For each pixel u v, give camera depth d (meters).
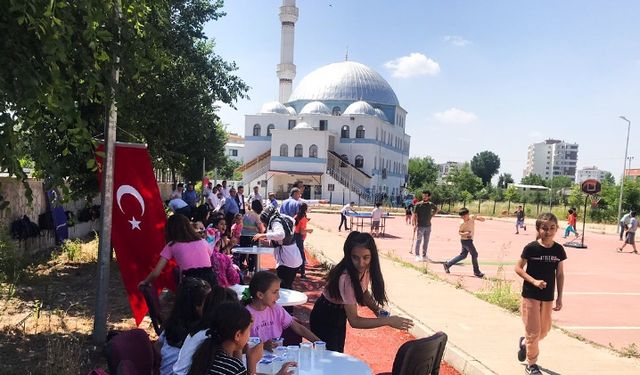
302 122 67.88
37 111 5.18
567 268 17.88
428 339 4.02
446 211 55.88
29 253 13.18
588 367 6.76
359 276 4.77
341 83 79.81
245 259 12.37
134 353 3.83
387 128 76.19
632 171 114.50
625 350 7.62
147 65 6.29
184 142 14.20
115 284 10.29
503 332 8.19
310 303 9.88
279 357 4.17
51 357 5.82
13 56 4.85
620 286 14.30
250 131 72.75
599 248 25.95
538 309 6.24
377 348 7.50
